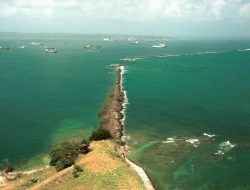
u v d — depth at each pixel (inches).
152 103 5167.3
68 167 2800.2
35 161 3159.5
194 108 4896.7
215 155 3198.8
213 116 4490.7
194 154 3218.5
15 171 2952.8
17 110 4894.2
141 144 3479.3
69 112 4751.5
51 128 4084.6
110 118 4237.2
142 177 2709.2
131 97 5565.9
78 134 3843.5
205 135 3754.9
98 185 2474.2
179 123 4180.6
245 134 3779.5
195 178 2753.4
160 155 3193.9
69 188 2461.9
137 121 4249.5
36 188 2502.5
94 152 3014.3
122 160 2957.7
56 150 3014.3
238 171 2876.5
